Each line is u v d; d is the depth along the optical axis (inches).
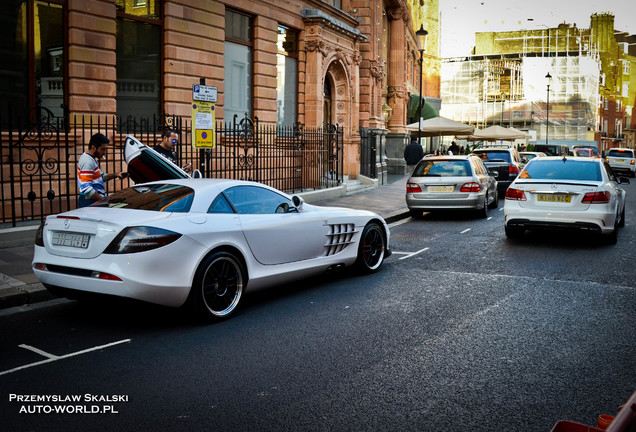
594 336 217.2
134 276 208.2
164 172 308.8
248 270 245.9
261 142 620.1
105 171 471.5
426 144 2018.9
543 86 3009.4
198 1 553.6
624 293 281.7
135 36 509.7
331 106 838.5
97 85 461.4
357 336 216.2
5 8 412.5
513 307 256.7
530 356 195.8
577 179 412.2
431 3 2368.4
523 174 433.1
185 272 218.8
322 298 271.6
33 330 221.0
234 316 242.1
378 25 967.0
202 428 143.7
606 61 3531.0
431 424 146.8
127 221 215.2
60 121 442.9
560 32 3174.2
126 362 188.4
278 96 702.5
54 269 225.6
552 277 315.9
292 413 152.3
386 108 1161.4
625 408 73.3
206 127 384.5
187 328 224.8
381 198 714.2
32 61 426.3
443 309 253.1
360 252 315.3
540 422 148.3
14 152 413.4
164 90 530.6
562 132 2970.0
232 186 254.7
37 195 426.9
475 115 3144.7
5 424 145.0
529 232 483.2
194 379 174.6
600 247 408.2
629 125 3767.2
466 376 178.1
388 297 273.6
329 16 765.3
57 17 440.8
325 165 785.6
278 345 205.8
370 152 893.2
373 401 160.1
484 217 581.9
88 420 147.6
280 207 271.1
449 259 367.6
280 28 697.6
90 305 257.4
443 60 3211.1
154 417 149.4
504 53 3193.9
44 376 176.2
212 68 575.5
